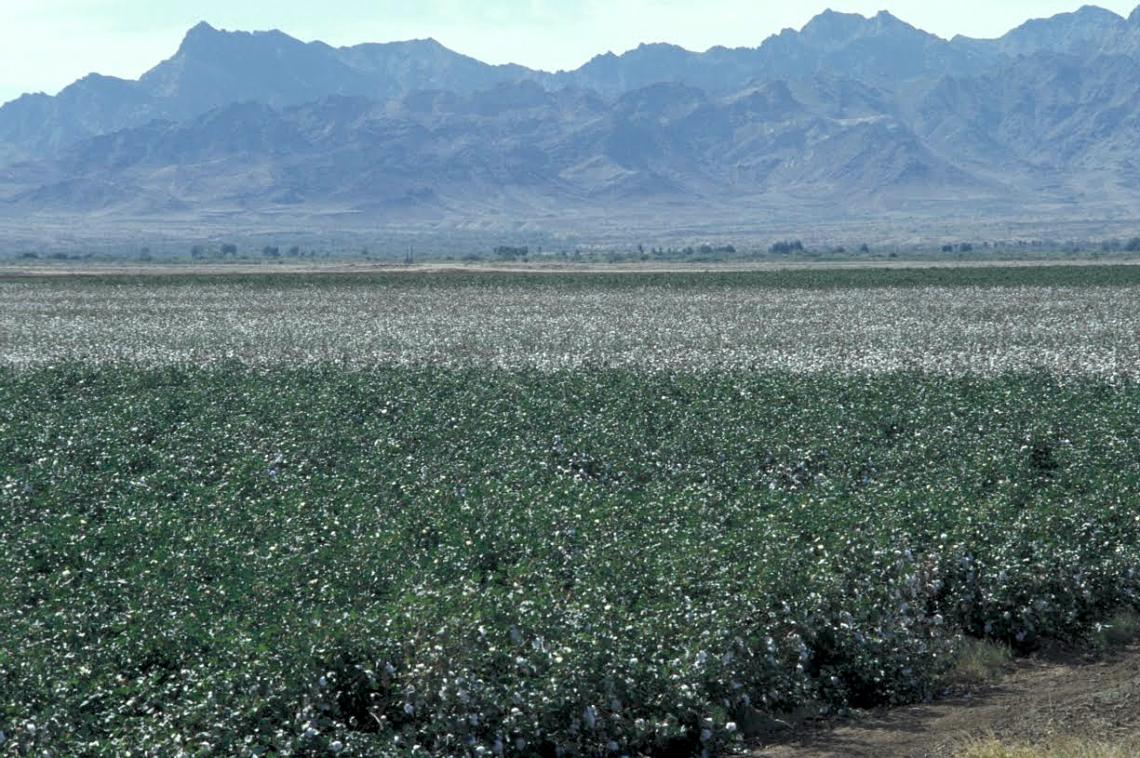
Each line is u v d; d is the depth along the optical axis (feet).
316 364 140.05
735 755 42.01
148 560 54.39
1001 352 149.69
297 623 43.16
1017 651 53.78
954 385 114.83
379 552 54.13
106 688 40.57
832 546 53.01
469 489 67.87
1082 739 40.83
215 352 157.99
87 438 86.38
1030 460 80.43
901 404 101.96
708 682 43.47
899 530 56.95
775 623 46.98
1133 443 83.71
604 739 40.55
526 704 40.04
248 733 37.83
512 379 120.78
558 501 64.49
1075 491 66.80
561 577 52.75
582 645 42.09
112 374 125.59
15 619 46.70
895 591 51.01
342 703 40.93
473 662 41.09
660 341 172.04
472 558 54.90
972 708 46.29
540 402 100.89
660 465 77.77
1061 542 57.36
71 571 53.57
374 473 73.26
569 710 40.45
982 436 86.94
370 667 41.09
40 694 39.06
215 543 57.00
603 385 115.03
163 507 66.13
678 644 44.68
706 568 50.62
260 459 78.69
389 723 39.96
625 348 162.61
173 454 81.15
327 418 94.12
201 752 36.19
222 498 66.85
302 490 69.46
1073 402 101.60
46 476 74.08
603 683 41.29
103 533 59.31
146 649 43.55
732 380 117.19
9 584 50.80
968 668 50.75
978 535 57.93
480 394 108.58
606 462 79.30
